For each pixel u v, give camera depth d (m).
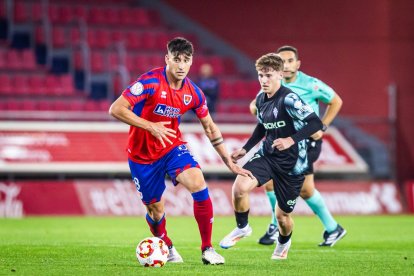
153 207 24.70
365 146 69.75
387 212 64.00
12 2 77.75
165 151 23.86
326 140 65.75
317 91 32.53
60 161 59.31
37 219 52.50
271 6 76.12
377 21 71.19
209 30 79.88
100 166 60.00
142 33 78.62
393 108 69.00
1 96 68.75
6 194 56.00
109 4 82.94
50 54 73.25
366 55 71.38
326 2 73.12
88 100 71.06
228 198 60.72
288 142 24.50
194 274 21.14
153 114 23.61
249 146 26.89
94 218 54.34
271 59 25.33
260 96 26.36
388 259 27.39
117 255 27.55
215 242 35.69
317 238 38.59
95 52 75.12
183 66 22.81
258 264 24.44
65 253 28.30
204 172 61.56
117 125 62.41
